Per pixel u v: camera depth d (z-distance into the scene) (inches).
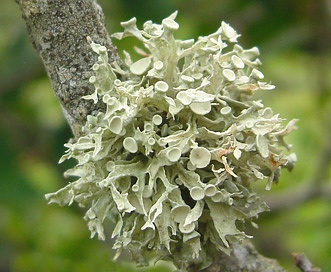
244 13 14.1
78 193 5.8
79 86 5.7
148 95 5.5
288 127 5.8
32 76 13.2
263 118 5.6
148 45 5.8
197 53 5.9
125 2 12.3
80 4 5.8
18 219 13.3
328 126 15.1
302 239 14.8
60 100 5.8
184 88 5.6
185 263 5.8
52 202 5.9
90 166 5.7
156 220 5.5
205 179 5.7
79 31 5.7
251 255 6.1
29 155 12.9
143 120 5.7
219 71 5.7
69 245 13.3
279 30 14.2
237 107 5.8
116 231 5.6
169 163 5.5
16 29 13.6
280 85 17.2
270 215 14.7
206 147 5.6
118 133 5.5
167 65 5.8
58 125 12.9
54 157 12.8
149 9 12.3
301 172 15.9
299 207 14.8
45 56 5.8
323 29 14.3
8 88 13.1
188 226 5.5
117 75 5.9
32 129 13.1
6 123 13.0
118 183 5.6
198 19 14.0
